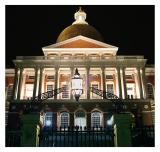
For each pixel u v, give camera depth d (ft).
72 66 173.47
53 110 157.48
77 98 45.09
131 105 159.22
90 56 184.03
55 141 49.85
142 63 175.32
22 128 42.88
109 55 184.55
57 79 171.42
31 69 178.50
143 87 170.60
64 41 187.42
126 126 43.47
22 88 178.50
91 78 179.11
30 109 45.06
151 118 156.66
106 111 157.07
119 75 171.83
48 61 174.40
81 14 223.71
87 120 155.22
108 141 54.29
